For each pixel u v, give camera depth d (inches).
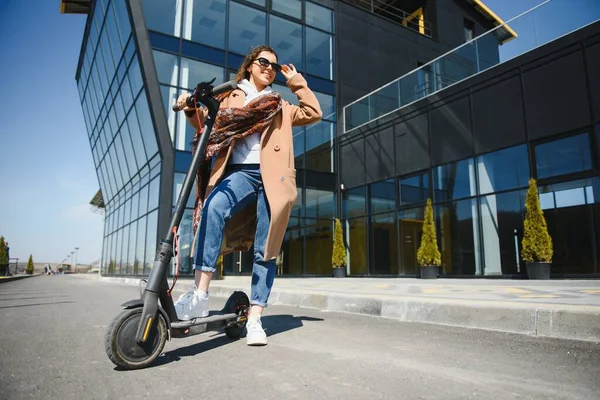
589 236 321.1
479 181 406.6
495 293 191.2
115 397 52.9
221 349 83.1
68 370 66.8
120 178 737.6
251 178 90.0
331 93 615.5
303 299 197.6
